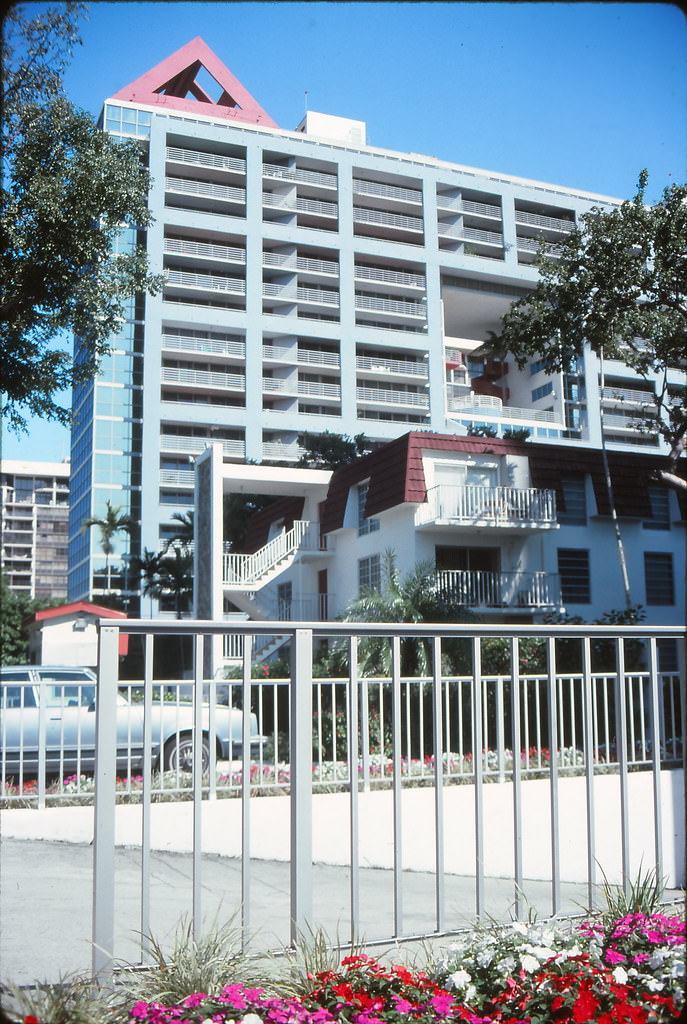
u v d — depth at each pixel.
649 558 30.97
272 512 36.69
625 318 24.80
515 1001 3.55
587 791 5.14
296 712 4.33
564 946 4.18
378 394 74.69
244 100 78.56
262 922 6.58
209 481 30.77
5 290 17.89
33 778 11.09
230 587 30.50
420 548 27.72
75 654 30.52
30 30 15.29
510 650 5.04
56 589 154.00
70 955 5.36
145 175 19.61
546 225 84.25
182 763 11.06
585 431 77.06
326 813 8.98
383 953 4.48
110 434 70.38
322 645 19.91
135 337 71.38
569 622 27.38
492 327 87.44
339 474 31.83
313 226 76.81
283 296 73.69
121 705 11.04
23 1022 3.12
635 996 3.50
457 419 76.00
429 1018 3.32
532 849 8.78
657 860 5.42
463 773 9.67
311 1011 3.43
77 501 76.94
